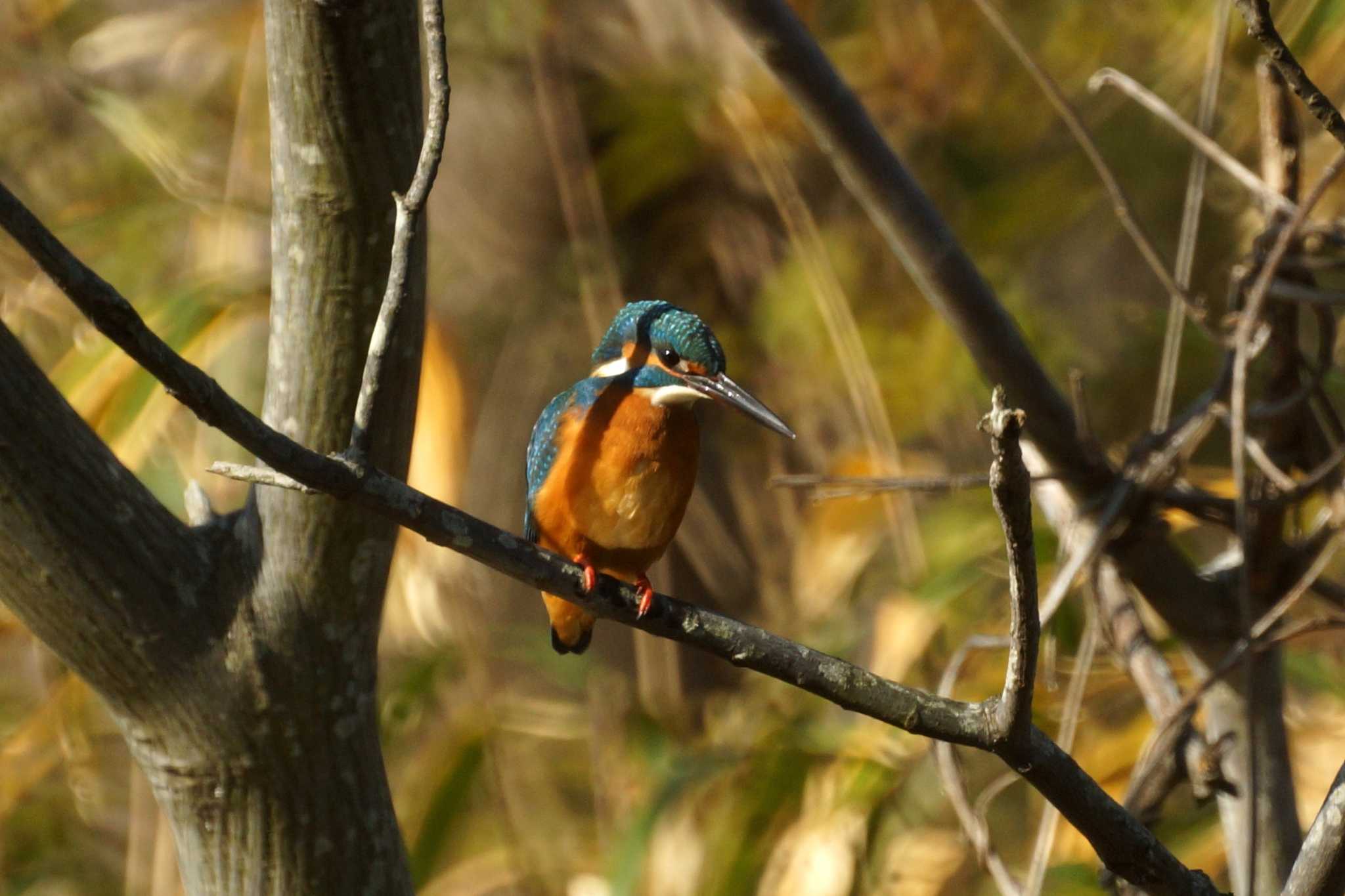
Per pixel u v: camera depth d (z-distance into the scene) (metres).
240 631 6.11
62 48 15.29
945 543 11.70
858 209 14.48
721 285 14.70
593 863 12.13
